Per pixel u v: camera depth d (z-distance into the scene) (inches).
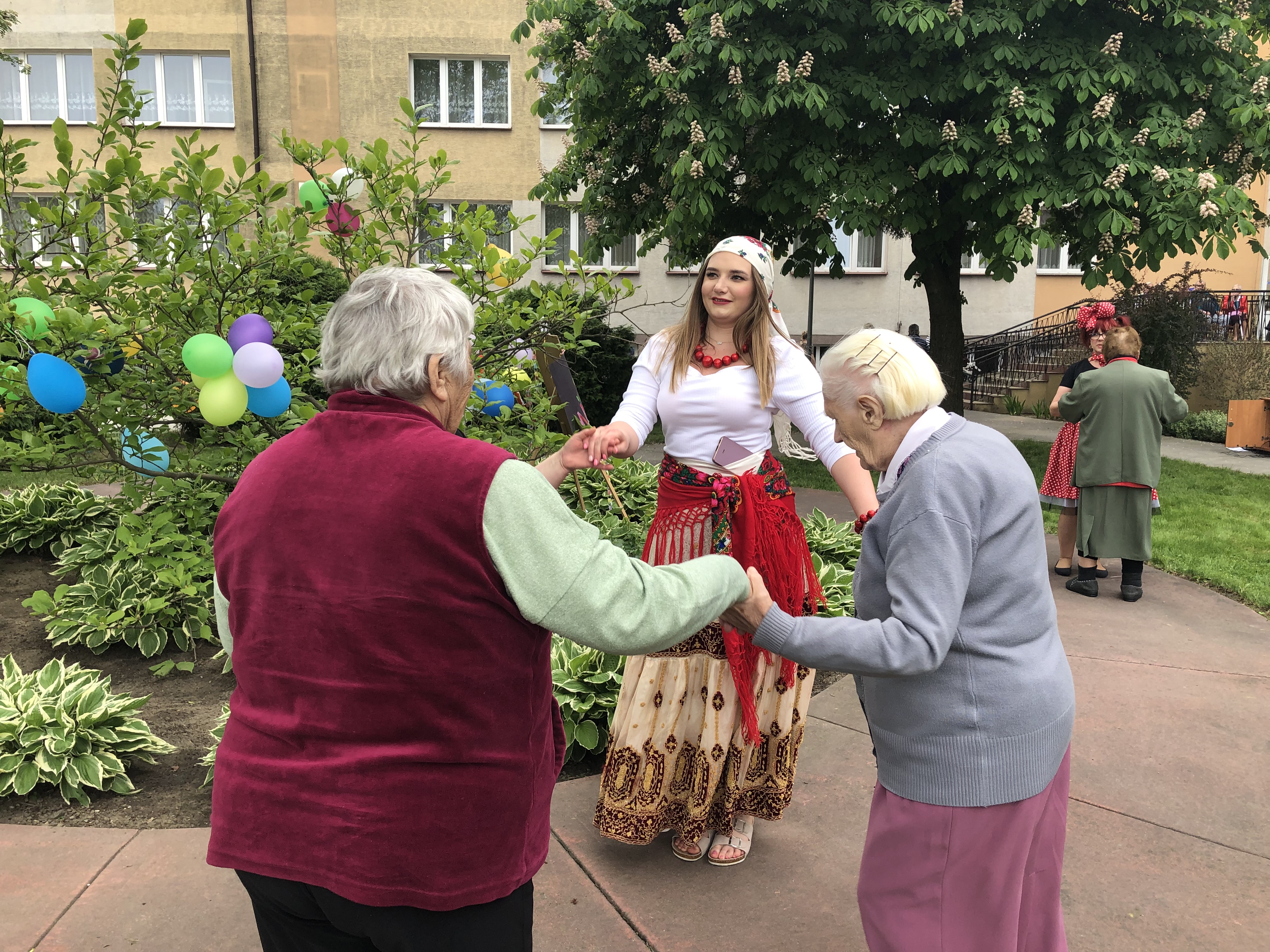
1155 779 125.6
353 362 53.7
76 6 649.6
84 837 106.3
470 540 48.5
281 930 54.5
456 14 658.2
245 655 52.8
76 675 139.3
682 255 436.1
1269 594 212.1
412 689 48.6
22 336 129.3
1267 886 101.4
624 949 90.0
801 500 331.9
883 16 314.0
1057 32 327.0
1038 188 319.3
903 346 67.1
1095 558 213.8
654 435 533.6
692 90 341.1
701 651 99.0
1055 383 666.8
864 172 339.3
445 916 50.0
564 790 121.7
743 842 105.3
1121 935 93.0
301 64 657.6
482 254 156.3
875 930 68.5
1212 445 505.7
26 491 249.9
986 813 63.7
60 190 147.8
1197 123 322.0
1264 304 685.3
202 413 132.4
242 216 148.7
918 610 60.6
